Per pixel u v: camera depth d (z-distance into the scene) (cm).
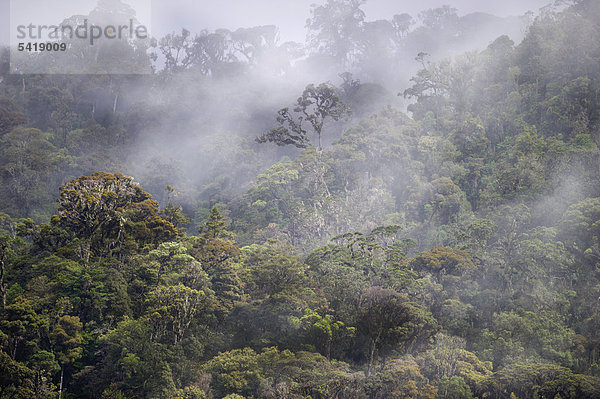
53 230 9775
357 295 9325
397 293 9125
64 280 8419
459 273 10856
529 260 10712
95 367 7756
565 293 10375
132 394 7400
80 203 10012
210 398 7344
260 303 9119
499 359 8925
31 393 6931
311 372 7575
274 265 9575
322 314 9075
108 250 9744
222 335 8656
